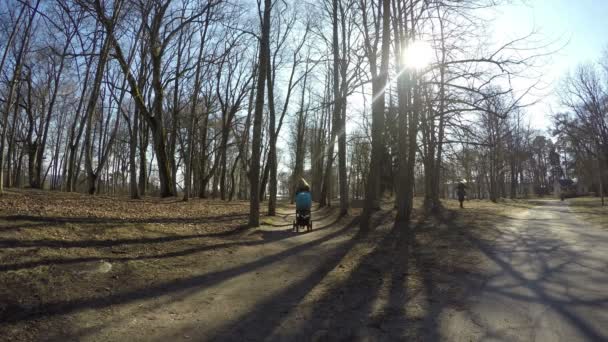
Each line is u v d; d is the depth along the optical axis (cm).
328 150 3000
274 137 2066
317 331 435
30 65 2642
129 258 728
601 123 3800
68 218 938
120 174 5850
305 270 752
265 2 1398
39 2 1410
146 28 1892
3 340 384
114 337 412
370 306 519
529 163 7519
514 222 1589
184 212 1554
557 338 395
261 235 1228
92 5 1552
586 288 568
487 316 465
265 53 1386
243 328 447
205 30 2064
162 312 495
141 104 2027
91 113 1916
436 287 602
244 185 6000
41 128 3119
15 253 621
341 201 1962
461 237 1145
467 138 1327
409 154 1549
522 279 631
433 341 398
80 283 561
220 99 3103
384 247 998
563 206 3328
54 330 418
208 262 789
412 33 1413
